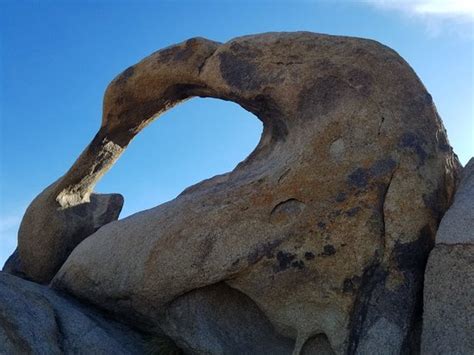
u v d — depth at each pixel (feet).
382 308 25.68
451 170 28.53
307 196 26.73
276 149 29.84
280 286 26.35
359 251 26.04
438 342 23.99
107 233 30.17
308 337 26.16
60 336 25.52
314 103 28.48
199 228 27.30
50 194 38.17
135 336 28.63
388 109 27.58
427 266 25.07
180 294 27.07
